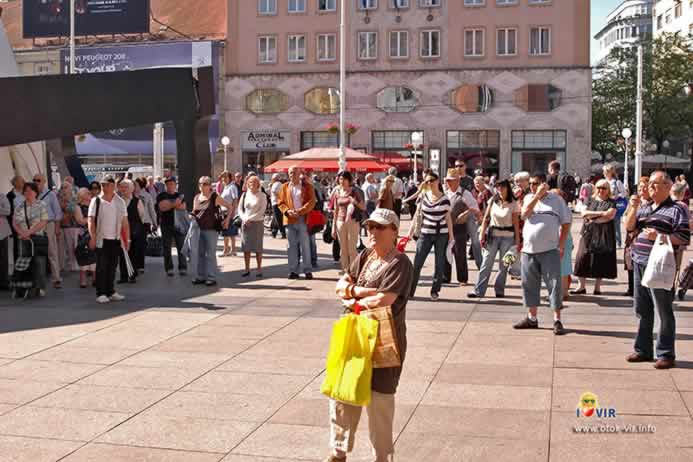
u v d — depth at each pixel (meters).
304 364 8.66
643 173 57.09
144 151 54.53
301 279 15.49
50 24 55.72
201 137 16.28
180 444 6.22
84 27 54.91
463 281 14.48
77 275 16.47
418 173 47.16
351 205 15.13
